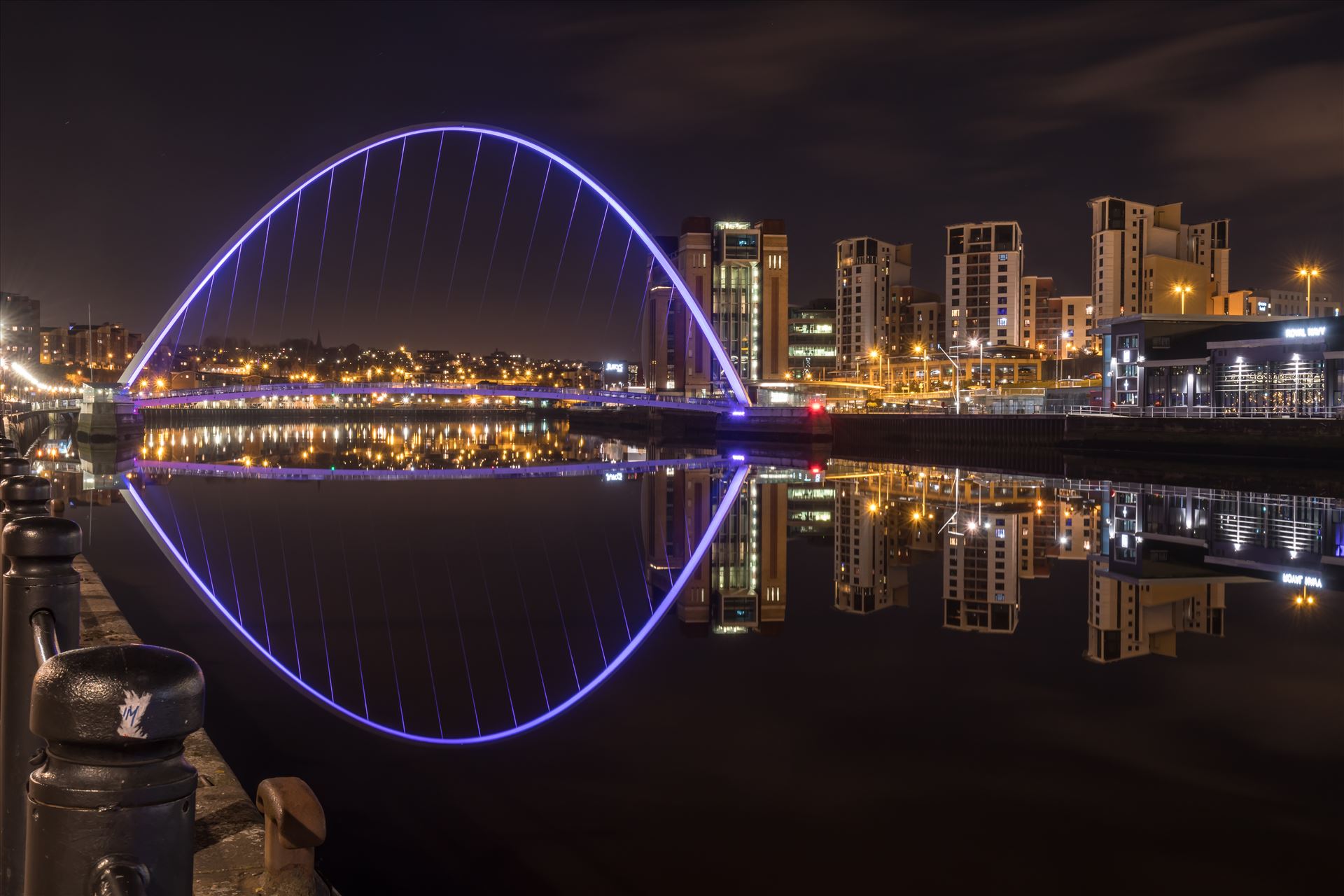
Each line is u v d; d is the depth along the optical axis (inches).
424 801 398.3
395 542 1284.4
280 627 736.3
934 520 1578.5
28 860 84.4
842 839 365.1
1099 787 418.3
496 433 7071.9
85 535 1231.5
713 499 1983.3
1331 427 2276.1
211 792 274.4
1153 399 2982.3
